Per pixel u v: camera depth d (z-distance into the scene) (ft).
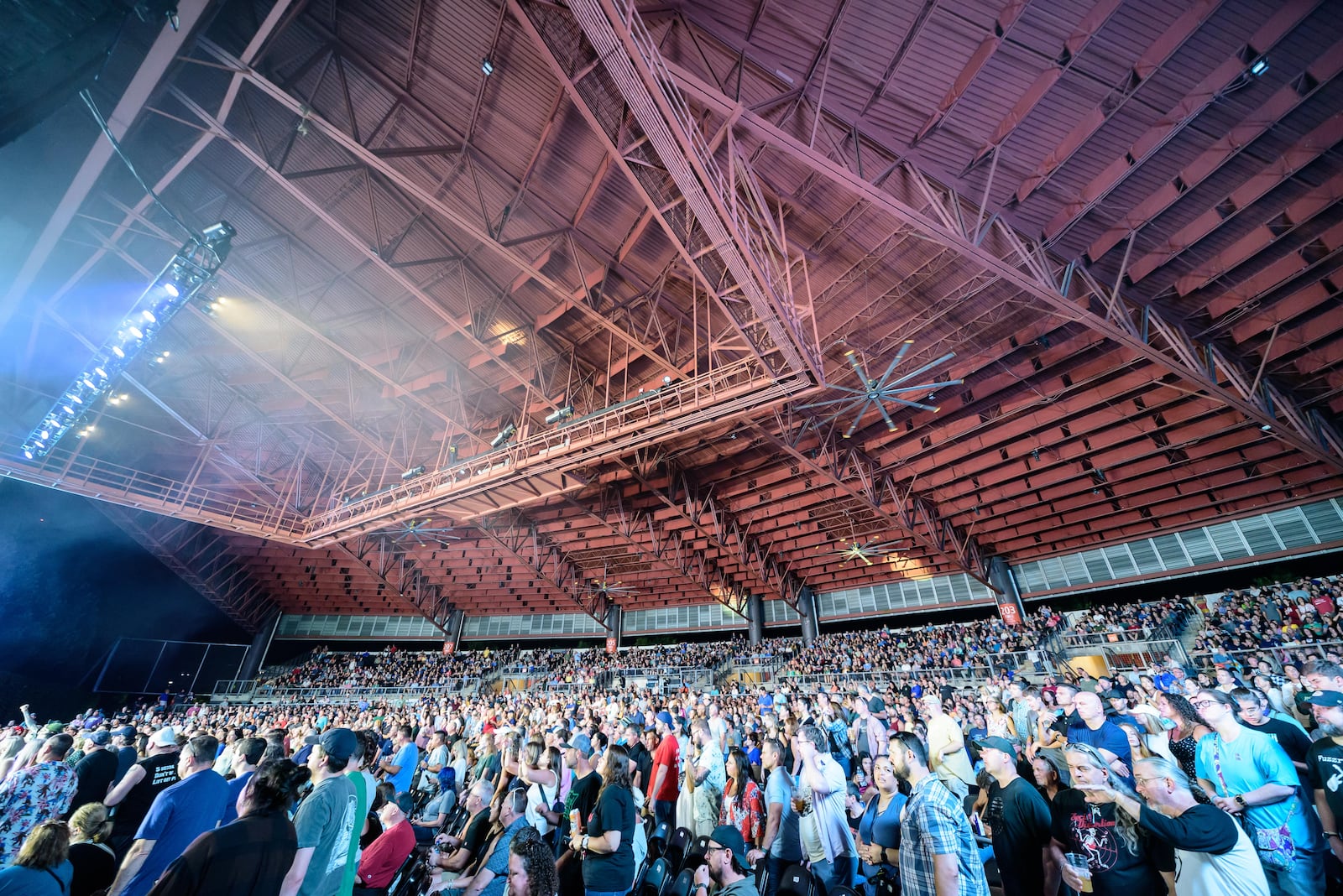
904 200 49.01
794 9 39.81
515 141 53.83
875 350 65.87
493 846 15.14
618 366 74.90
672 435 63.36
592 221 58.44
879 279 57.72
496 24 45.09
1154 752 16.31
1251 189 43.16
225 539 133.28
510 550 123.03
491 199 60.08
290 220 66.33
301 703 126.21
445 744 33.58
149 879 12.55
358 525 96.17
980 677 80.89
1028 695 30.25
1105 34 37.37
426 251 67.21
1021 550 101.19
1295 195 43.24
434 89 52.49
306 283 72.69
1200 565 85.97
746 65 43.29
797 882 14.73
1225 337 56.18
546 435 73.56
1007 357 67.05
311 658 153.99
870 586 120.16
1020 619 98.43
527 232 62.23
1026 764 17.76
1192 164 42.88
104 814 15.29
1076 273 51.70
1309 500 77.61
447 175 59.11
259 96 54.44
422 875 20.35
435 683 130.72
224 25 48.80
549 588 142.61
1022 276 46.26
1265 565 84.53
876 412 79.71
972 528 98.58
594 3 28.91
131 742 28.22
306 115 45.50
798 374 52.13
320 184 62.54
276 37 50.44
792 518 105.60
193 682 137.49
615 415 69.31
